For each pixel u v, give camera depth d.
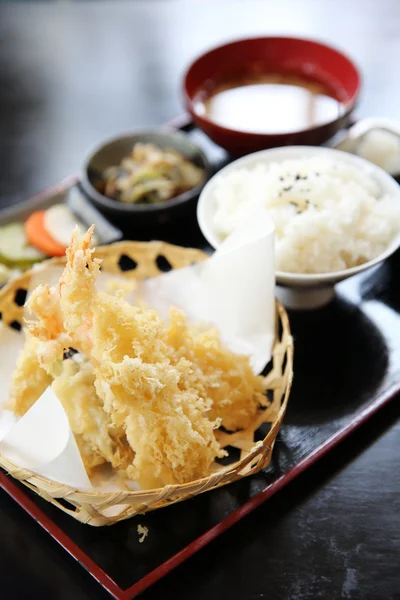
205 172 0.56
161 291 0.47
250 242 0.44
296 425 0.44
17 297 0.50
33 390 0.42
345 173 0.49
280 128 0.59
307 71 0.63
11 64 0.71
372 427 0.44
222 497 0.41
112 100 0.67
